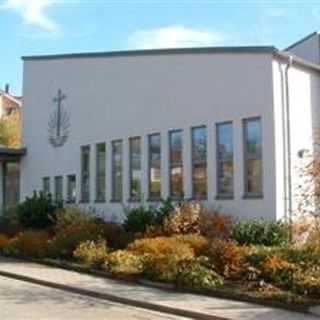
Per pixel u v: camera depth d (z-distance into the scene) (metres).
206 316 12.48
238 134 21.89
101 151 28.11
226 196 22.17
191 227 21.33
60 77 30.75
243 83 21.86
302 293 13.84
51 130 31.17
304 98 21.89
